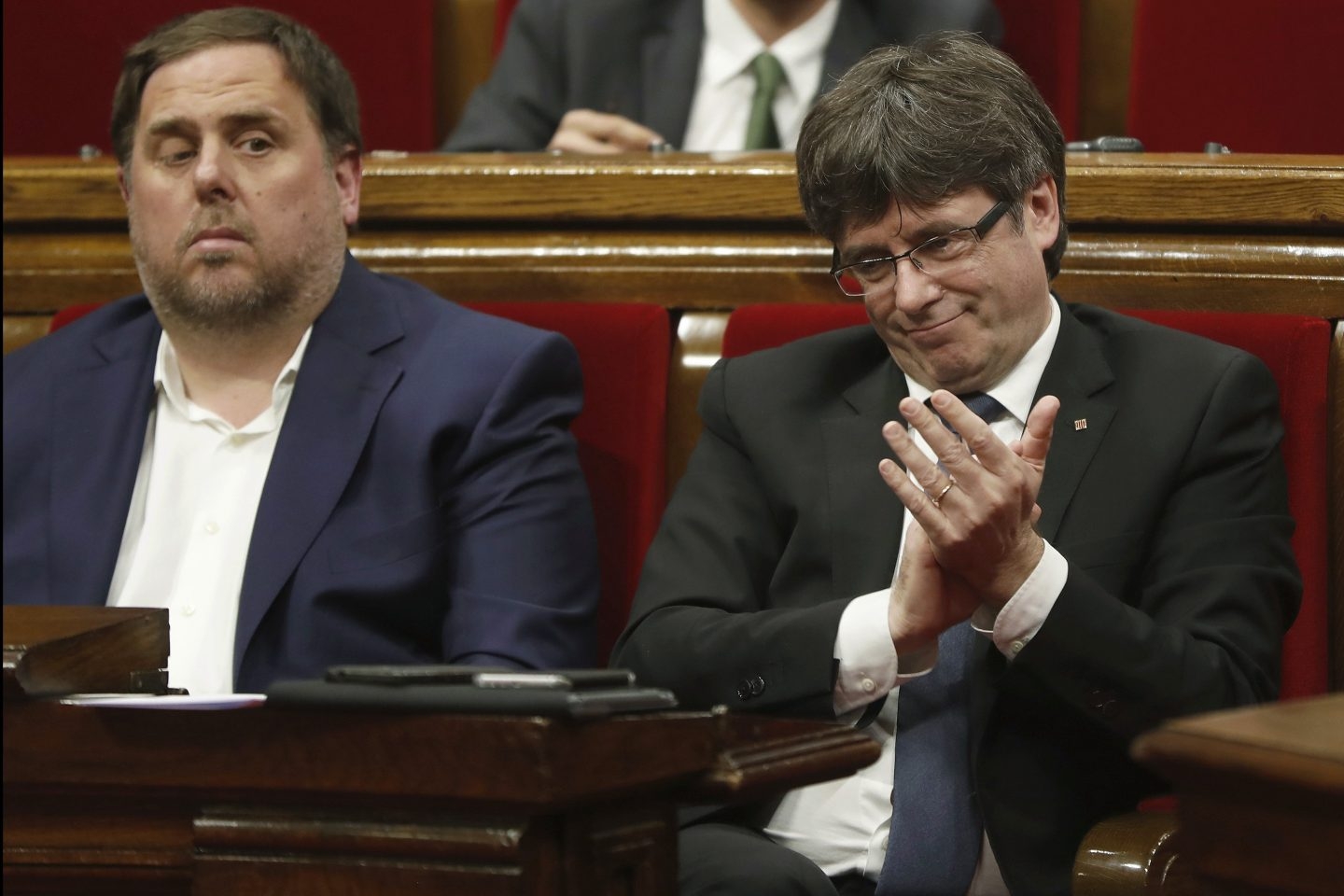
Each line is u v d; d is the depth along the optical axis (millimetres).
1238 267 6156
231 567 5891
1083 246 6320
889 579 5168
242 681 5605
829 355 5645
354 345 6039
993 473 4508
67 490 6090
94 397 6234
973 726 4859
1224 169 6113
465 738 3105
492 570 5703
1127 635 4598
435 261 6961
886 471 4574
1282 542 5047
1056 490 5062
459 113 10336
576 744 3096
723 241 6707
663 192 6711
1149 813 4504
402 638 5770
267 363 6172
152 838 3469
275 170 5996
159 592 5957
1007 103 5047
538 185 6828
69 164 7281
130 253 7270
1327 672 5629
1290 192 6055
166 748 3365
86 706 3438
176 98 5969
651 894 3406
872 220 5074
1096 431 5121
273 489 5785
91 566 5957
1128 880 4203
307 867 3252
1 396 6316
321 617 5645
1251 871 2719
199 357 6137
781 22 8742
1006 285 5062
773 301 6629
